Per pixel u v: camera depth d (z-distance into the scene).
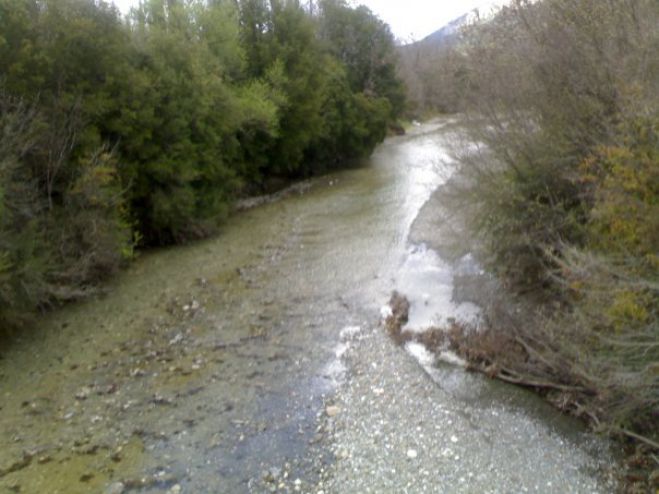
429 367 6.68
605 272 5.25
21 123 8.40
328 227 13.00
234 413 5.86
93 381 6.58
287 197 17.02
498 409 5.80
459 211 9.40
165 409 5.97
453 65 11.00
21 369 6.91
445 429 5.48
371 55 28.81
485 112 8.05
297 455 5.16
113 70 10.51
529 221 7.54
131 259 10.84
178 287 9.58
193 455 5.21
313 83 19.31
